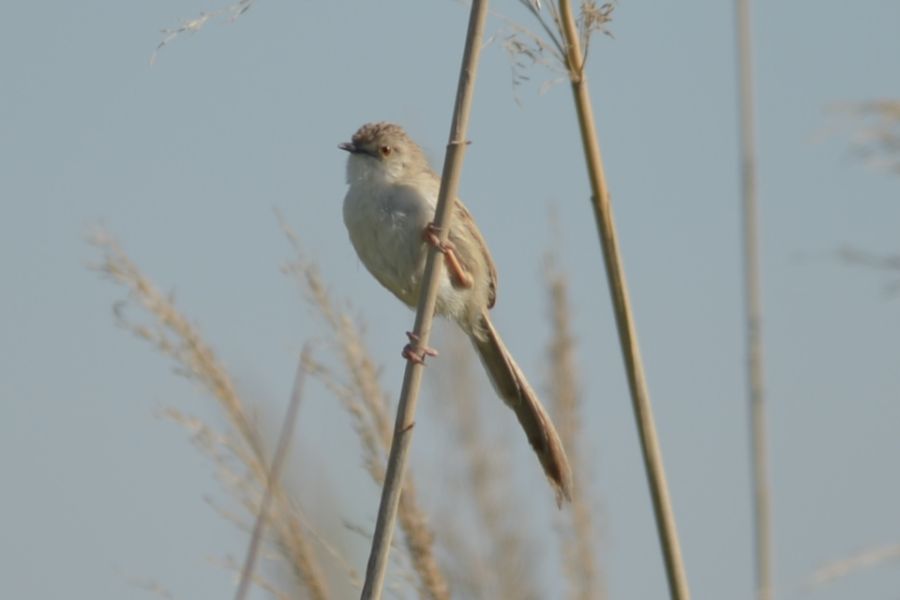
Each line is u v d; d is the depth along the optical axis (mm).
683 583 6957
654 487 7020
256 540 7074
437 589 7793
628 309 7098
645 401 7082
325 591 7535
